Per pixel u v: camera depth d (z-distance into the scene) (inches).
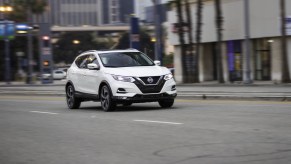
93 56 719.7
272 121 493.7
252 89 1185.4
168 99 658.8
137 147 377.7
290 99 767.1
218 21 1710.1
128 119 562.3
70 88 776.3
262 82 1621.6
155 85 644.7
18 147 407.2
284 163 305.7
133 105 784.9
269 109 617.3
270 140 382.9
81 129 495.2
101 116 612.1
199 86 1555.1
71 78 767.1
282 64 1515.7
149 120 542.6
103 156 348.5
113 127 497.7
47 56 2458.2
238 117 539.2
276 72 1670.8
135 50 721.0
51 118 621.0
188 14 1827.0
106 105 671.8
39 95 1280.8
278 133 415.2
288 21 1573.6
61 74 3636.8
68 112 705.6
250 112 588.1
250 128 449.4
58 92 1267.2
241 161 313.7
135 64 688.4
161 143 390.6
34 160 348.5
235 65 1843.0
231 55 1856.5
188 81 1829.5
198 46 1822.1
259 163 307.0
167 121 526.6
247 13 1585.9
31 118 633.0
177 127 475.8
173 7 2122.3
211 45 2012.8
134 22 1995.6
